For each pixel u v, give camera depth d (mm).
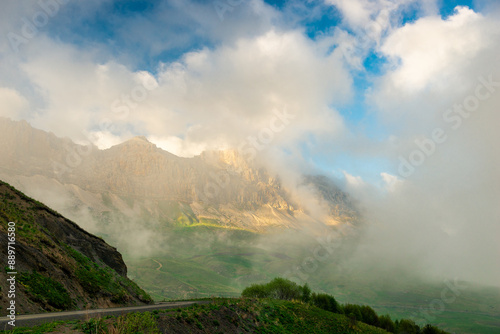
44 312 30250
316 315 69000
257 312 48625
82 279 42875
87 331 20453
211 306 39719
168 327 26641
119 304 45156
